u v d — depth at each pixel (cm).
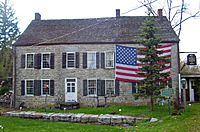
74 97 3156
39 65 3234
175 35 3133
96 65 3150
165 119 1902
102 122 2027
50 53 3225
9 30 4947
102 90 3117
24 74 3253
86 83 3145
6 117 2306
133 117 2011
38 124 1905
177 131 1435
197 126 1515
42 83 3216
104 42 3142
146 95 2444
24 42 3291
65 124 1931
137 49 2619
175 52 3042
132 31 3247
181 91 2919
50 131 1594
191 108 2452
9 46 4691
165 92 2397
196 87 3388
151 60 2470
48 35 3353
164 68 2558
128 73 2577
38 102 3198
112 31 3291
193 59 2848
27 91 3241
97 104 3095
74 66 3183
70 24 3497
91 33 3297
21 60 3269
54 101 3173
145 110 2444
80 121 2089
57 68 3203
